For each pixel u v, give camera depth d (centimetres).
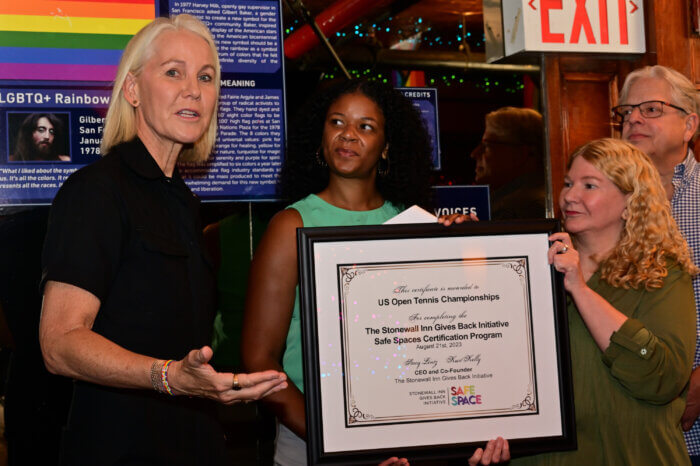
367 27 296
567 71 321
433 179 303
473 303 174
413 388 170
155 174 160
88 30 262
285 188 220
